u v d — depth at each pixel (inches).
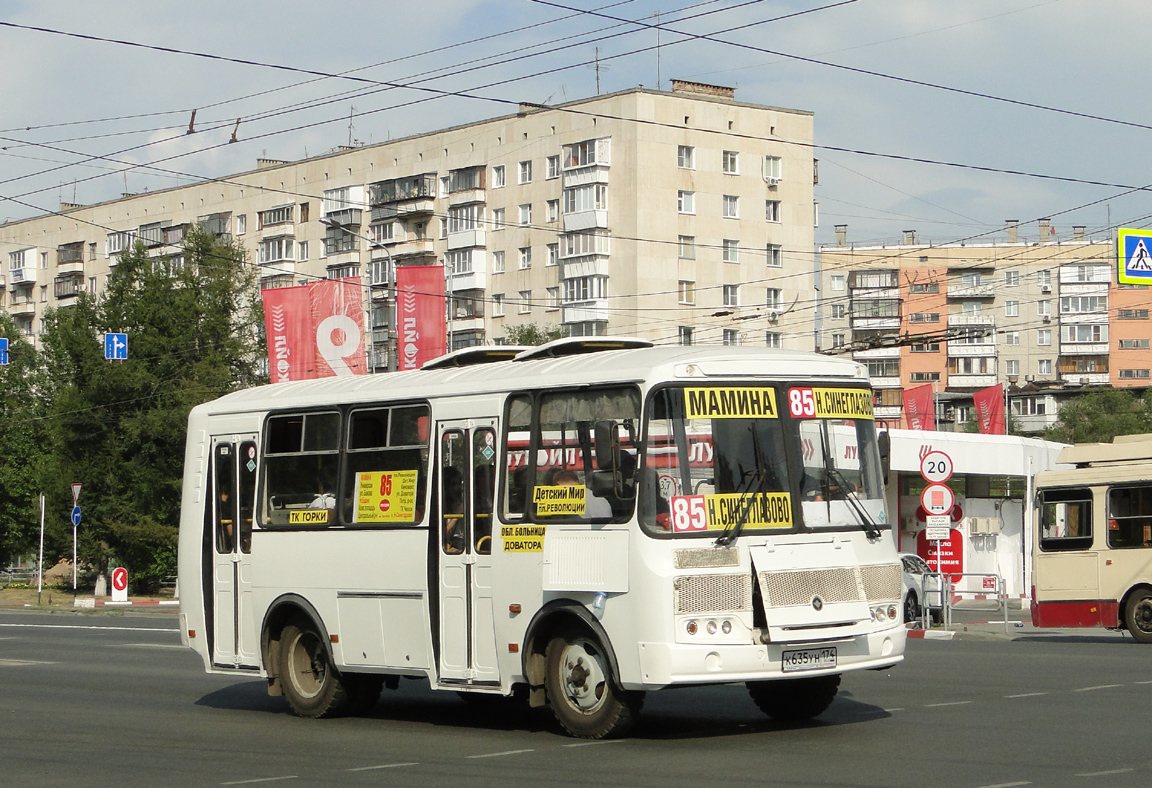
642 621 427.2
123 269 2170.3
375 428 532.1
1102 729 454.6
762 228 2751.0
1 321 3176.7
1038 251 4281.5
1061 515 984.9
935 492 1091.9
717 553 432.8
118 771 422.9
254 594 572.4
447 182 2898.6
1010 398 4205.2
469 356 545.3
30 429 2748.5
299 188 3164.4
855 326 4284.0
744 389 450.9
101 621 1435.8
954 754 404.5
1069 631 1110.4
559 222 2699.3
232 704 617.0
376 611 520.1
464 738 477.1
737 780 368.2
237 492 585.9
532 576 464.1
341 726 524.1
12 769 430.9
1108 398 3705.7
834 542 452.4
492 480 484.1
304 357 1510.8
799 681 487.2
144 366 2100.1
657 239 2623.0
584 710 453.7
